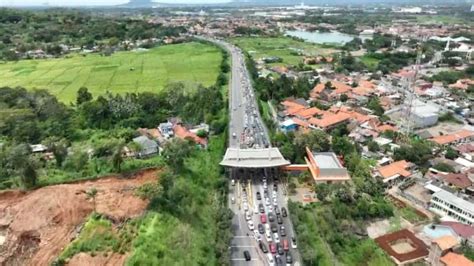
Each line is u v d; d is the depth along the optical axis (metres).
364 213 109.88
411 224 108.50
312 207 112.12
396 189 126.12
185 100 181.25
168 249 87.06
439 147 154.88
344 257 94.75
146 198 97.56
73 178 105.25
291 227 103.44
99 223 87.94
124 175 108.81
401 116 190.25
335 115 183.88
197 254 90.81
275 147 143.12
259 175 129.62
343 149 143.88
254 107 194.38
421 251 94.44
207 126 164.25
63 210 89.94
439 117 193.88
